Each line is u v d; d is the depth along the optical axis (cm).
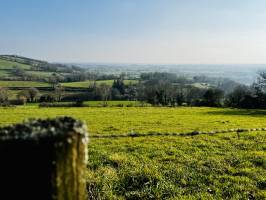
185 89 12738
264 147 2186
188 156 1941
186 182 1441
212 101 10325
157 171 1563
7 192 341
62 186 348
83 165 367
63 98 13162
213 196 1288
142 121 4166
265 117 5047
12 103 11281
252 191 1344
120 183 1413
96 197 1281
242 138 2538
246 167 1677
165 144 2347
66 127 363
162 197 1290
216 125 3753
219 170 1616
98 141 2492
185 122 4081
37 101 12550
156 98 11606
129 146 2314
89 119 4431
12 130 356
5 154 336
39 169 340
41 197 343
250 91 9962
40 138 338
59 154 343
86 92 14525
